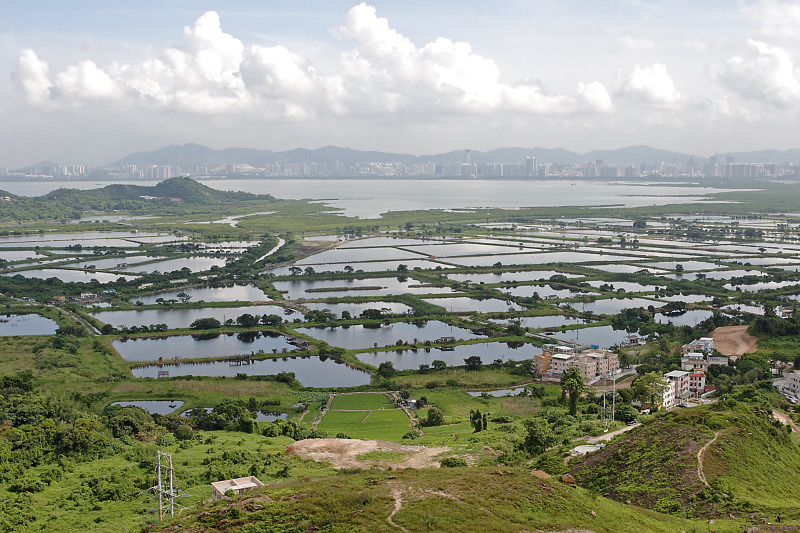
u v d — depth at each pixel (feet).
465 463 448.24
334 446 513.86
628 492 392.06
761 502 357.20
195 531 307.78
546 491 346.95
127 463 482.69
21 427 497.46
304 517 309.01
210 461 476.54
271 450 514.68
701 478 386.52
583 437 533.14
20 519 374.84
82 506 398.21
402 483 350.23
